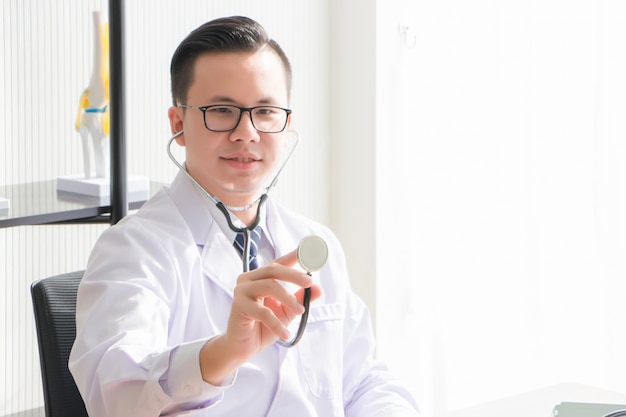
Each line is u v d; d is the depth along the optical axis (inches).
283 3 131.7
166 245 55.7
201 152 56.5
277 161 57.7
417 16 126.8
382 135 132.7
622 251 106.0
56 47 111.3
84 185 92.2
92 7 113.6
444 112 124.5
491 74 117.8
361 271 137.6
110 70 86.4
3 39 107.0
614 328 107.2
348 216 138.8
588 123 107.9
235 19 57.1
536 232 114.0
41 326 64.1
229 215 56.8
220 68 55.3
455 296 126.0
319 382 59.8
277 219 62.9
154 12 119.5
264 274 41.9
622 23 103.6
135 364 45.6
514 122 115.5
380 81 131.5
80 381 48.7
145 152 120.6
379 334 135.6
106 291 51.4
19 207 85.0
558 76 110.3
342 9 135.3
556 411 57.7
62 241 115.1
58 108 112.2
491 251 120.3
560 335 112.9
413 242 131.1
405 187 131.3
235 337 41.8
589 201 108.7
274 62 56.8
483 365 122.8
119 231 55.9
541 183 113.0
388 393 62.5
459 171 123.3
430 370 130.6
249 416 56.3
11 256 111.1
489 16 117.3
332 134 139.5
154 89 120.5
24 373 112.8
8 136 108.7
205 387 43.5
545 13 110.8
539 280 114.3
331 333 61.5
